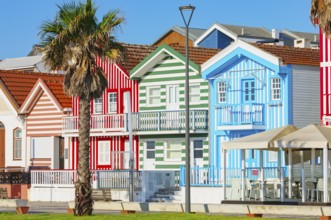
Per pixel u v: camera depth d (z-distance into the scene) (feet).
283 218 121.49
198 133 181.47
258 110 171.73
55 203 184.85
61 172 191.93
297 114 170.40
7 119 217.36
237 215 127.44
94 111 199.93
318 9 122.93
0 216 131.85
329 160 157.07
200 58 188.44
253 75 173.68
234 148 150.41
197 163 182.09
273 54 171.12
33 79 223.51
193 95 183.21
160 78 188.14
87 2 133.39
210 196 170.50
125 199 177.78
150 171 177.47
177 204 131.23
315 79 174.19
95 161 199.72
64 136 201.98
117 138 195.83
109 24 134.41
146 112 188.03
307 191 149.28
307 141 141.69
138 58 198.80
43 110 209.77
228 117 174.81
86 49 133.08
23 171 206.80
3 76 219.41
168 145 186.91
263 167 155.33
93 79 133.18
